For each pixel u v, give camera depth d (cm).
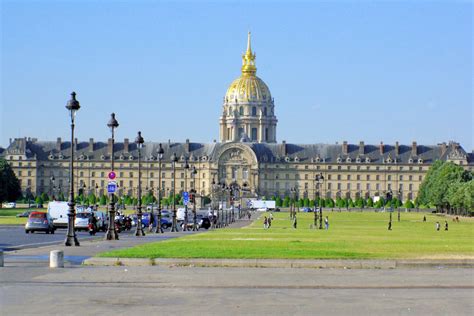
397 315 3891
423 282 5206
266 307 4106
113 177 10375
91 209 18050
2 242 9475
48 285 4862
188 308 4056
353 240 10431
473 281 5269
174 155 15812
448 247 8888
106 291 4631
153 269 5919
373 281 5250
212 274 5606
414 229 15988
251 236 11712
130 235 12350
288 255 6981
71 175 8681
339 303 4250
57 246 8538
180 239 10475
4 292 4553
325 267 6259
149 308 4047
